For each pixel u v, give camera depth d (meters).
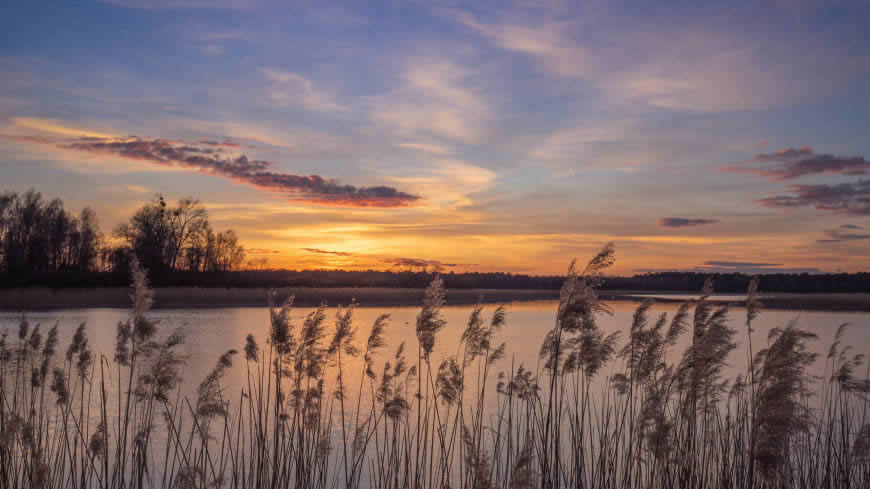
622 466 8.69
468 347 8.89
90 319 38.44
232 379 17.02
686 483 7.72
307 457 8.29
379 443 10.93
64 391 8.33
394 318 43.03
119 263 68.69
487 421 12.14
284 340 8.12
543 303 74.25
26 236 69.62
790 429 5.89
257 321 38.06
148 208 69.56
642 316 8.59
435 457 10.07
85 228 74.44
